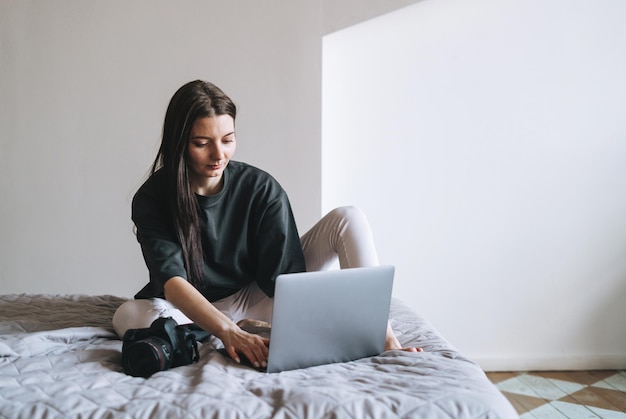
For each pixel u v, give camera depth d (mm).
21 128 3535
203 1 3451
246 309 2035
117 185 3539
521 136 3416
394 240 3469
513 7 3381
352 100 3467
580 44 3377
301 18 3404
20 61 3521
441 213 3459
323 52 3473
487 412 1280
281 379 1440
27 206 3555
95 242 3557
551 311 3447
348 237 1854
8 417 1265
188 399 1302
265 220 1931
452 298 3467
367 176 3475
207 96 1738
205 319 1638
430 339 1808
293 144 3416
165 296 1768
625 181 3395
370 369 1547
